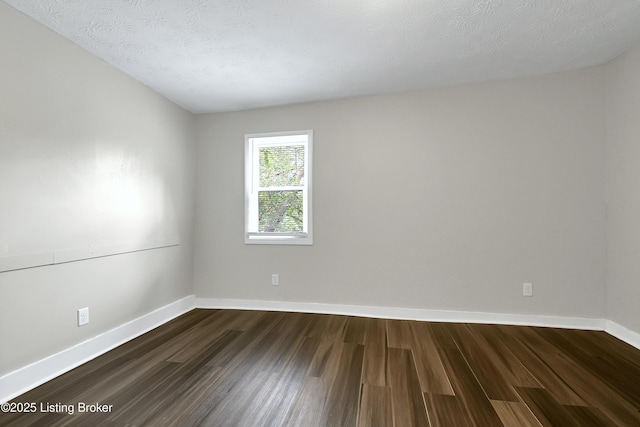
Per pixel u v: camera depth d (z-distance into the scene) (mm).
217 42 2090
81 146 2102
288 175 3318
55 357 1891
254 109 3312
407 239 2943
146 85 2742
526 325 2697
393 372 1900
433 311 2881
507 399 1608
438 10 1776
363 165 3043
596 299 2568
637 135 2230
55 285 1918
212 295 3389
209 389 1722
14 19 1699
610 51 2303
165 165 2979
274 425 1418
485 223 2785
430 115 2896
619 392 1665
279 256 3242
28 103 1769
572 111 2600
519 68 2535
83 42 2055
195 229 3424
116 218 2398
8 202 1665
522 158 2709
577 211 2604
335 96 3037
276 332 2598
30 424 1426
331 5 1721
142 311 2652
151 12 1760
